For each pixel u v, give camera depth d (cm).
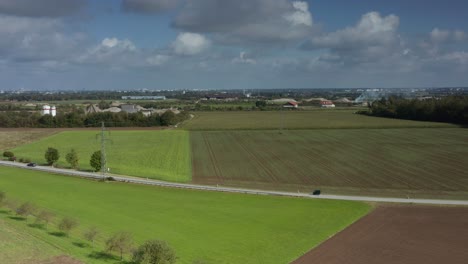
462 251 4972
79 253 4372
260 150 12888
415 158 11125
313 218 6212
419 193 7719
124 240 4559
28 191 7800
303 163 10781
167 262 4000
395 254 4900
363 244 5212
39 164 11206
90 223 5859
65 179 9044
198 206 6850
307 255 4894
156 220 6097
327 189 8138
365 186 8331
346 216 6284
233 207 6788
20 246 4266
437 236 5441
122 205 6875
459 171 9525
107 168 10156
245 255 4875
